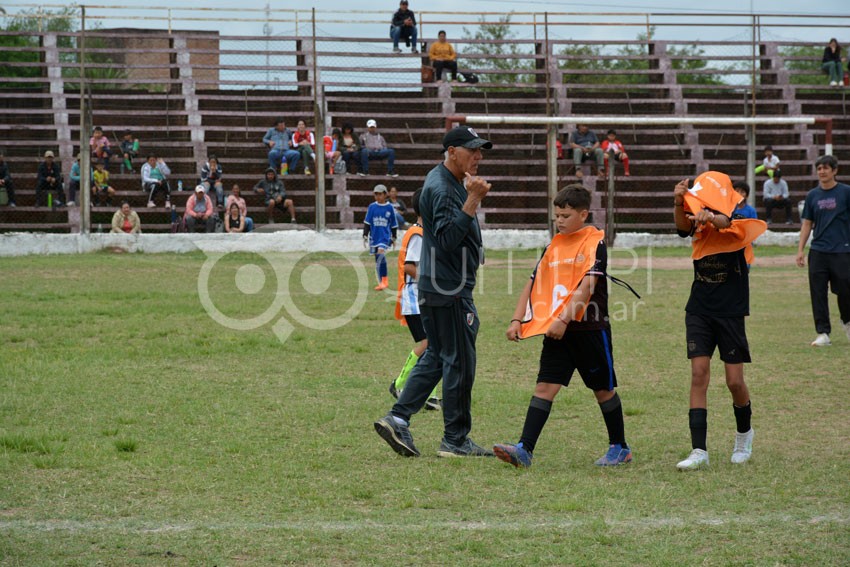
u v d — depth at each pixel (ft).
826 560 31.96
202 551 32.68
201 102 229.25
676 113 238.89
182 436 50.90
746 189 95.09
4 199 193.26
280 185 199.11
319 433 52.37
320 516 36.88
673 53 269.44
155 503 38.47
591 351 45.32
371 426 54.44
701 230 46.80
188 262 166.50
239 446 48.29
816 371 71.15
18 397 59.82
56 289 125.08
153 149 215.31
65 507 37.65
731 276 46.26
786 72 250.78
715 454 47.98
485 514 37.29
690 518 36.70
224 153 218.18
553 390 46.03
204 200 189.47
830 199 82.48
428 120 232.94
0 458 45.11
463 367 47.80
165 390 63.41
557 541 33.94
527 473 44.11
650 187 224.33
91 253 181.88
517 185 220.23
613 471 44.62
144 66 229.25
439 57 234.99
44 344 82.12
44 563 31.37
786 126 241.55
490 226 208.64
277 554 32.48
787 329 93.91
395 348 83.51
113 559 31.83
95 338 86.43
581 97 245.65
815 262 83.30
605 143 217.15
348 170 214.69
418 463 46.11
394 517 36.83
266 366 73.87
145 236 184.24
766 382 67.10
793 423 54.95
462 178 48.42
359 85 231.09
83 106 182.60
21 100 224.12
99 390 62.85
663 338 88.69
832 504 38.50
